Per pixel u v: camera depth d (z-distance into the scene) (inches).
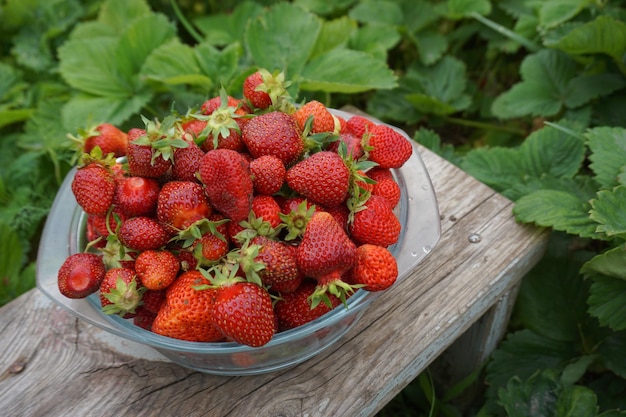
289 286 18.5
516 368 27.5
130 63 36.0
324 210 19.3
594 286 25.0
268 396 20.8
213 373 21.1
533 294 28.1
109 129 21.9
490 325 26.7
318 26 33.9
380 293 19.0
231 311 17.1
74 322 22.8
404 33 41.8
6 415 20.6
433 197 21.8
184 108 35.6
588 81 33.9
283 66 33.3
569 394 24.7
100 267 19.0
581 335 27.6
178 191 18.1
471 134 40.3
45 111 37.2
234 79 32.0
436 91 39.4
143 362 21.7
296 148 19.4
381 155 20.7
